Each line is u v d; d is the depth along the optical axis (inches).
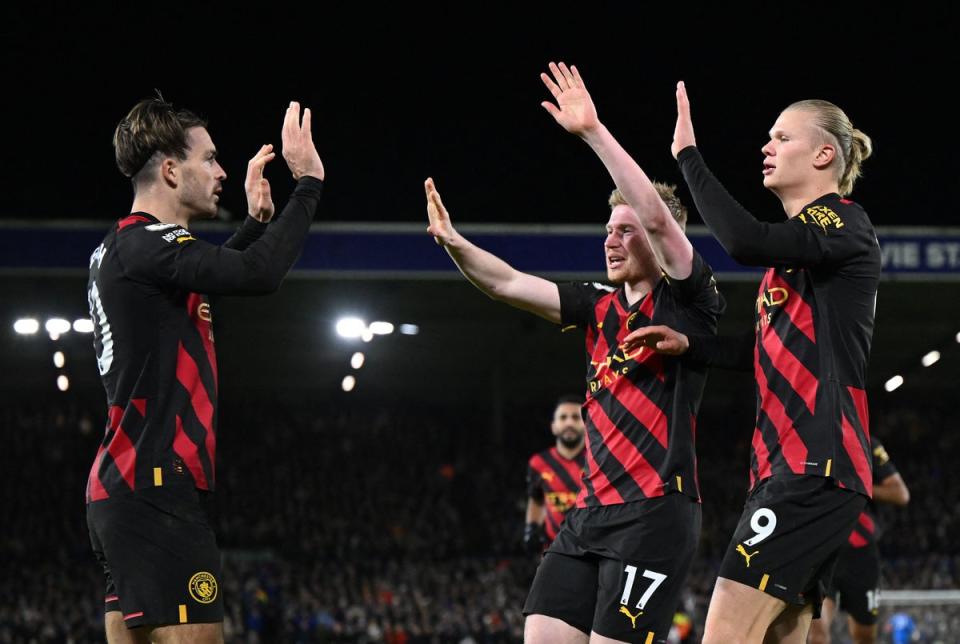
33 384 1701.5
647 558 222.5
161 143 221.3
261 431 1736.0
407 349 1615.4
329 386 1813.5
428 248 1116.5
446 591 1273.4
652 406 229.5
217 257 206.7
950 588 1168.8
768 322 216.1
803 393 207.5
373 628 1130.7
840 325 208.2
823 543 203.3
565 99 226.4
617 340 238.8
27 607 1188.5
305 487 1605.6
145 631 209.6
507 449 1771.7
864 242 210.5
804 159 221.5
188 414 208.8
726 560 207.2
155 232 211.3
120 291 210.1
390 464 1694.1
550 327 1493.6
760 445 213.2
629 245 238.5
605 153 223.3
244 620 1145.4
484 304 1389.0
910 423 1808.6
